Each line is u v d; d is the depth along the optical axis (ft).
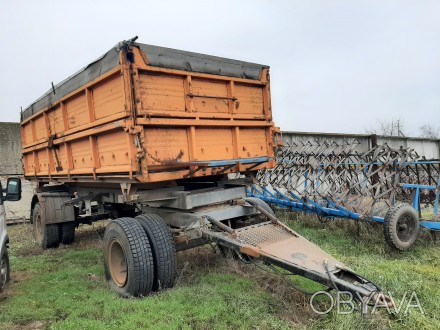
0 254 13.57
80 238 25.14
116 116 13.44
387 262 17.15
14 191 14.51
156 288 13.67
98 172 15.28
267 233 13.96
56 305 13.01
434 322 10.64
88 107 15.39
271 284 14.15
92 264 18.29
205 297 12.85
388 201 21.42
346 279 10.78
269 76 18.35
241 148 16.93
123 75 12.75
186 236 14.12
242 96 17.11
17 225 32.76
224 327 10.80
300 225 26.27
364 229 22.45
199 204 14.79
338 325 10.37
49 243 22.30
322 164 25.39
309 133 38.06
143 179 12.94
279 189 28.45
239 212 15.80
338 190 24.12
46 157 21.76
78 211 23.16
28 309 12.67
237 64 16.78
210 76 15.40
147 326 10.98
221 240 13.20
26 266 18.25
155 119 13.37
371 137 42.27
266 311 11.72
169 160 13.97
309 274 10.80
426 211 24.62
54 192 22.39
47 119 20.49
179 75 14.39
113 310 12.16
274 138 18.81
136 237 13.26
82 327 11.06
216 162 14.29
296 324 10.77
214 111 15.76
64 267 17.94
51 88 19.33
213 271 15.85
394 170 21.11
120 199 16.20
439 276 14.69
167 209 15.98
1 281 14.17
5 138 34.42
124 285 13.79
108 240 14.42
